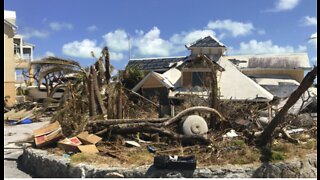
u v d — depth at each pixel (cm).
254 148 1419
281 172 1274
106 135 1576
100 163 1268
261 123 1844
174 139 1517
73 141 1469
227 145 1444
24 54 4934
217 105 1828
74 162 1264
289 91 3138
